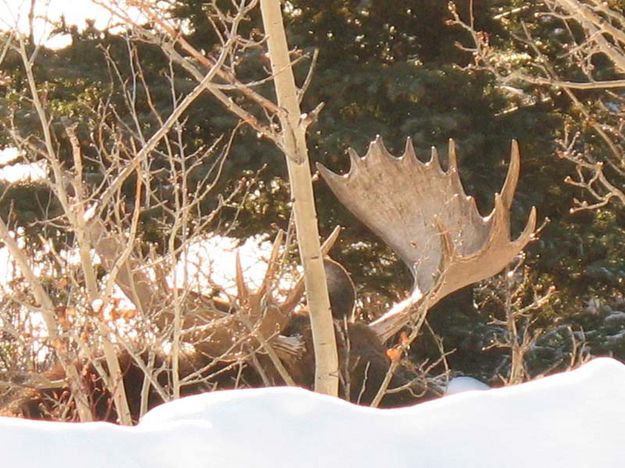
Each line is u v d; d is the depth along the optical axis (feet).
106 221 34.68
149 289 35.29
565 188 76.69
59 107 71.26
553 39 75.61
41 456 15.07
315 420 16.08
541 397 16.55
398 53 79.51
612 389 16.62
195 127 71.46
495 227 39.17
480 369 68.44
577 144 75.61
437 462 15.74
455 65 73.36
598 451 15.83
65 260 39.81
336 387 30.81
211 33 74.90
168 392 33.58
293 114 30.53
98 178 64.28
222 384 37.63
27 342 35.83
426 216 41.19
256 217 75.41
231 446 15.62
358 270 76.84
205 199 70.13
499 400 16.53
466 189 73.00
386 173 41.78
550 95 75.72
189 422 15.84
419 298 38.68
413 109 73.36
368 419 16.21
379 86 72.08
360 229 75.72
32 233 65.31
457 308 69.92
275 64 30.68
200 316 35.19
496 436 16.05
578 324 70.18
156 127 69.97
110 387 30.81
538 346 66.59
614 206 76.84
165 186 65.57
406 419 16.25
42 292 31.22
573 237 74.69
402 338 32.78
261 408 16.19
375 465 15.62
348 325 37.22
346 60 76.89
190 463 15.31
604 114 74.64
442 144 71.36
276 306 36.35
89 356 30.73
